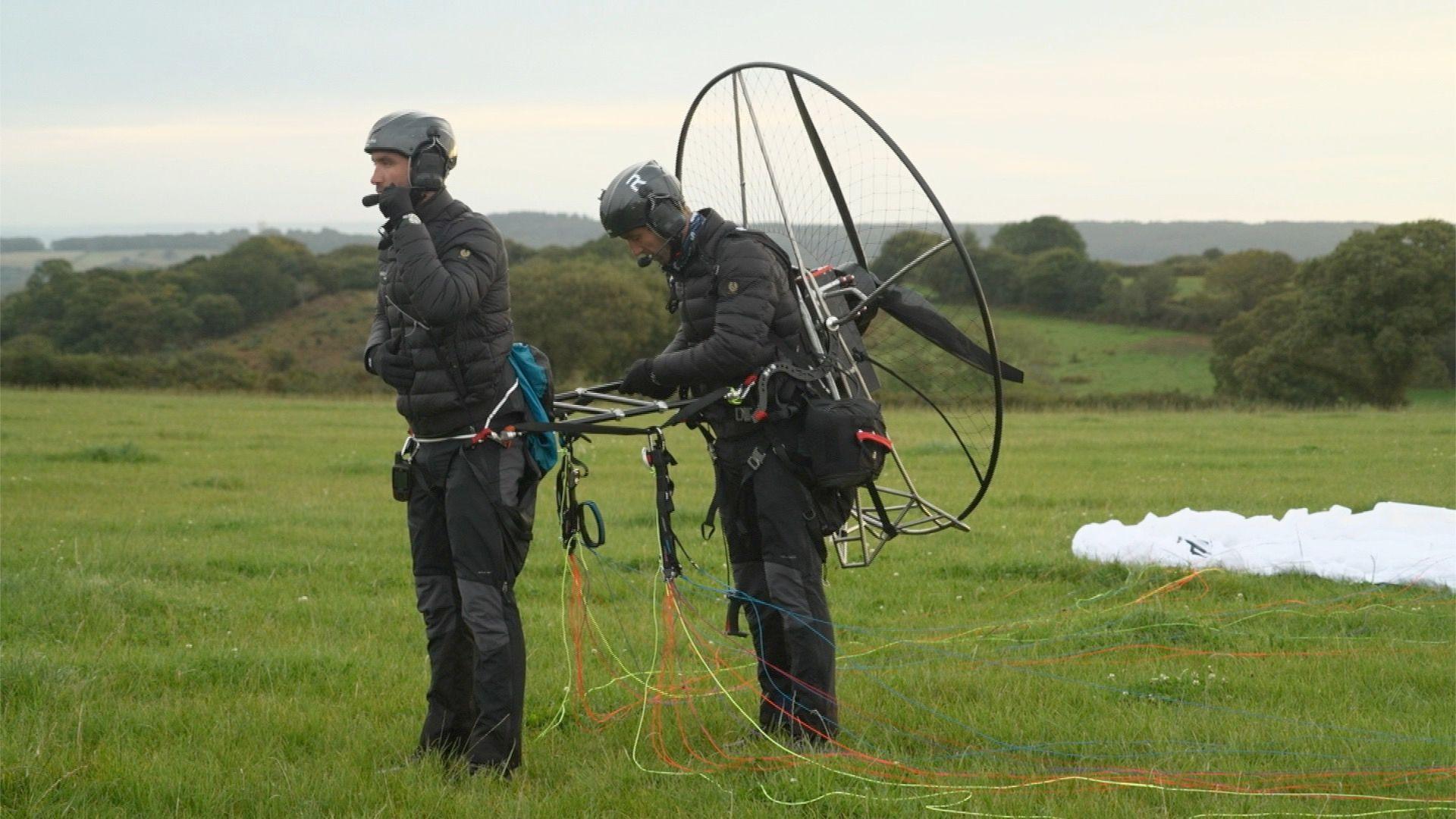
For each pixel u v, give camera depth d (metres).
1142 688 9.77
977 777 7.75
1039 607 13.05
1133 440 35.28
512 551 7.71
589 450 31.66
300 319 138.12
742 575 8.56
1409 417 47.22
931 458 29.19
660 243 7.87
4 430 37.34
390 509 21.12
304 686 9.82
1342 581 13.54
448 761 7.88
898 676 10.09
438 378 7.39
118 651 10.73
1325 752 8.18
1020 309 108.38
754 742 8.42
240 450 32.66
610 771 7.87
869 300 7.91
